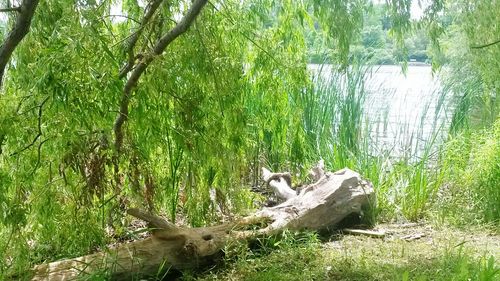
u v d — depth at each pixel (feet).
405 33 13.73
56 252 12.99
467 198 17.62
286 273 12.66
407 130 21.11
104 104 10.48
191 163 13.71
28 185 11.35
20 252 11.04
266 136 19.31
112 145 11.22
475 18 15.61
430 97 22.12
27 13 9.60
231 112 13.43
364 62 19.56
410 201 17.38
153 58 11.82
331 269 12.74
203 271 12.85
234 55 14.40
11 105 10.65
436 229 16.17
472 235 15.58
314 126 19.88
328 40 14.61
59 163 11.43
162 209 16.34
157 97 11.99
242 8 14.90
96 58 10.46
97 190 11.72
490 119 20.26
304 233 14.55
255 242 13.89
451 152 18.71
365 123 20.44
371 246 14.55
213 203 14.83
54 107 10.28
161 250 12.27
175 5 12.75
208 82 12.76
